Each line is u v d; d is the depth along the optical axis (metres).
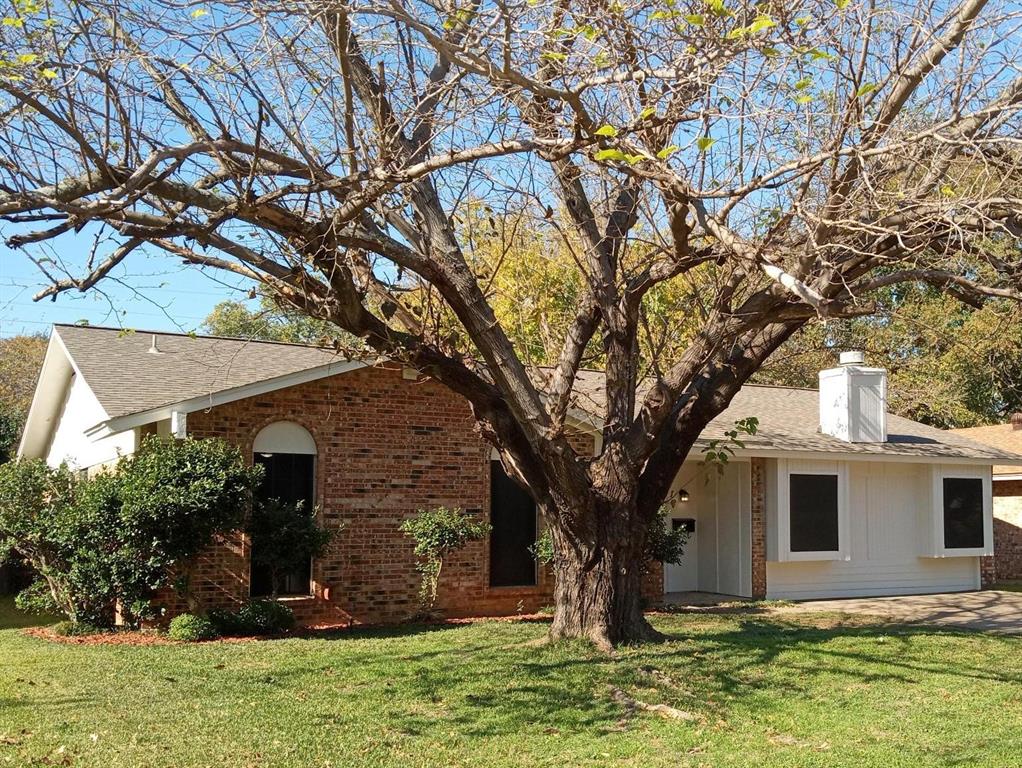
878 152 7.55
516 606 16.28
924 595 20.30
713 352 10.57
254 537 13.16
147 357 16.12
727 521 19.45
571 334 10.86
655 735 7.59
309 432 14.80
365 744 7.26
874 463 20.38
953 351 21.75
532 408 10.13
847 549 19.42
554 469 10.53
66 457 20.03
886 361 17.41
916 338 20.14
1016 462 21.48
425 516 14.88
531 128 9.27
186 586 12.80
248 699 8.63
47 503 13.95
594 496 11.09
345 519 14.89
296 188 7.89
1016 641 12.59
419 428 15.62
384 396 15.38
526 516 16.75
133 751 6.99
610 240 10.84
